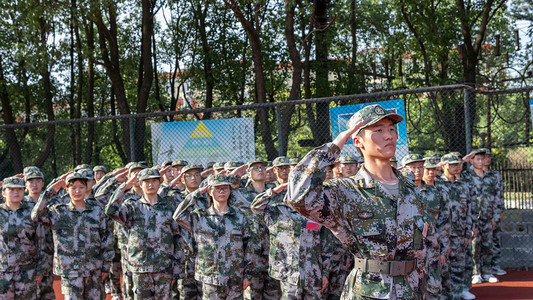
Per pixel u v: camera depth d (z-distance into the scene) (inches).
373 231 121.3
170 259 265.9
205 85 897.5
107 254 281.7
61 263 265.3
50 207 269.7
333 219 122.0
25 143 762.2
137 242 258.8
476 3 765.9
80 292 265.9
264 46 824.3
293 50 597.9
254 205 247.6
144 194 267.7
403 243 121.6
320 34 721.0
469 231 317.4
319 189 116.2
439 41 709.3
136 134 496.7
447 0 776.9
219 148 396.2
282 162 297.0
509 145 410.0
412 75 792.3
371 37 826.8
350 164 281.4
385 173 127.0
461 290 313.1
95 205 278.8
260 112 460.4
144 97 686.5
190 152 401.1
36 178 293.4
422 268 126.5
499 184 378.9
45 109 865.5
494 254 380.8
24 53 615.8
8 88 764.0
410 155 261.7
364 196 123.7
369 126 124.4
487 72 879.7
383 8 767.1
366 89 801.6
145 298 259.0
